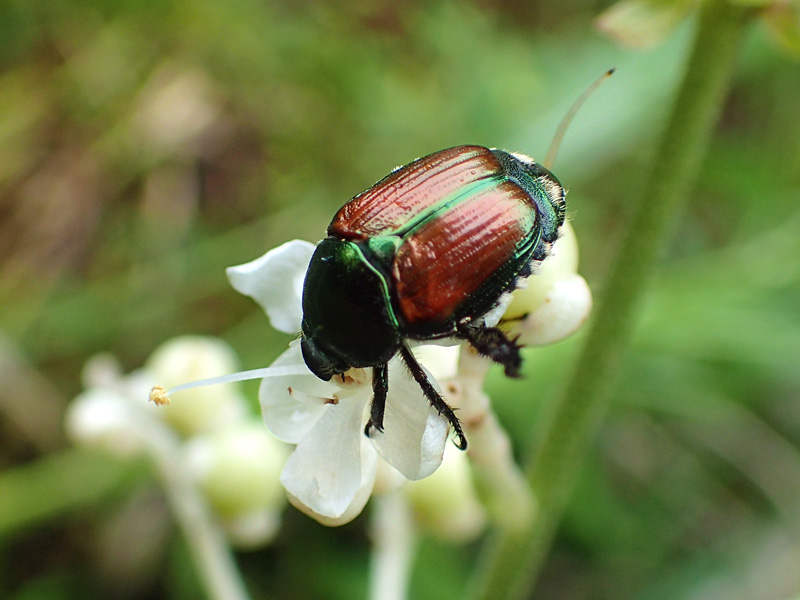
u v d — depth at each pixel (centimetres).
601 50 11
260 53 11
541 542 6
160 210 11
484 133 11
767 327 9
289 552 9
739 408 9
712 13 6
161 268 10
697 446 10
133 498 9
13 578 9
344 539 9
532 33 13
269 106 11
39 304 10
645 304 9
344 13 12
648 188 6
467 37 11
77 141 11
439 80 11
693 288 9
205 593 9
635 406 9
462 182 5
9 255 10
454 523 6
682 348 9
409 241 5
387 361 5
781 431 10
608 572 9
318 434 5
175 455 7
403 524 6
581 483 9
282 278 5
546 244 5
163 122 11
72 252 11
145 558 9
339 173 11
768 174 11
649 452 10
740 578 9
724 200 11
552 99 11
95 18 11
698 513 10
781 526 9
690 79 6
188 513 7
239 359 9
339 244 5
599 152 11
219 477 7
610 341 6
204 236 11
